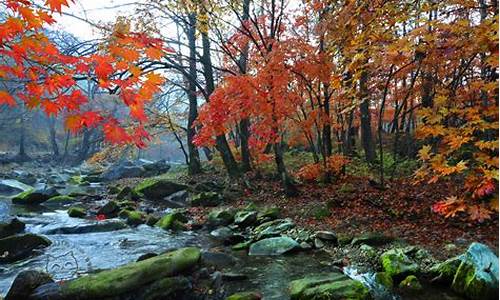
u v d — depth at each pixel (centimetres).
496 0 671
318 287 541
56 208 1380
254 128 1168
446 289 558
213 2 1184
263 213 1046
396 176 1225
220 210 1145
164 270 558
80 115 396
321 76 988
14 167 3312
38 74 370
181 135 2531
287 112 1076
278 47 1000
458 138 559
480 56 820
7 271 696
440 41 666
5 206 1342
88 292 502
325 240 811
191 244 873
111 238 930
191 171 1986
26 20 336
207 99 1566
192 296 560
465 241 686
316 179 1268
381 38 688
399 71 931
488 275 518
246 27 1204
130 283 521
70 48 672
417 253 668
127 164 2673
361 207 973
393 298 541
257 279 630
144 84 392
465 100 733
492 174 493
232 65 1744
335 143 1817
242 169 1716
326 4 1016
